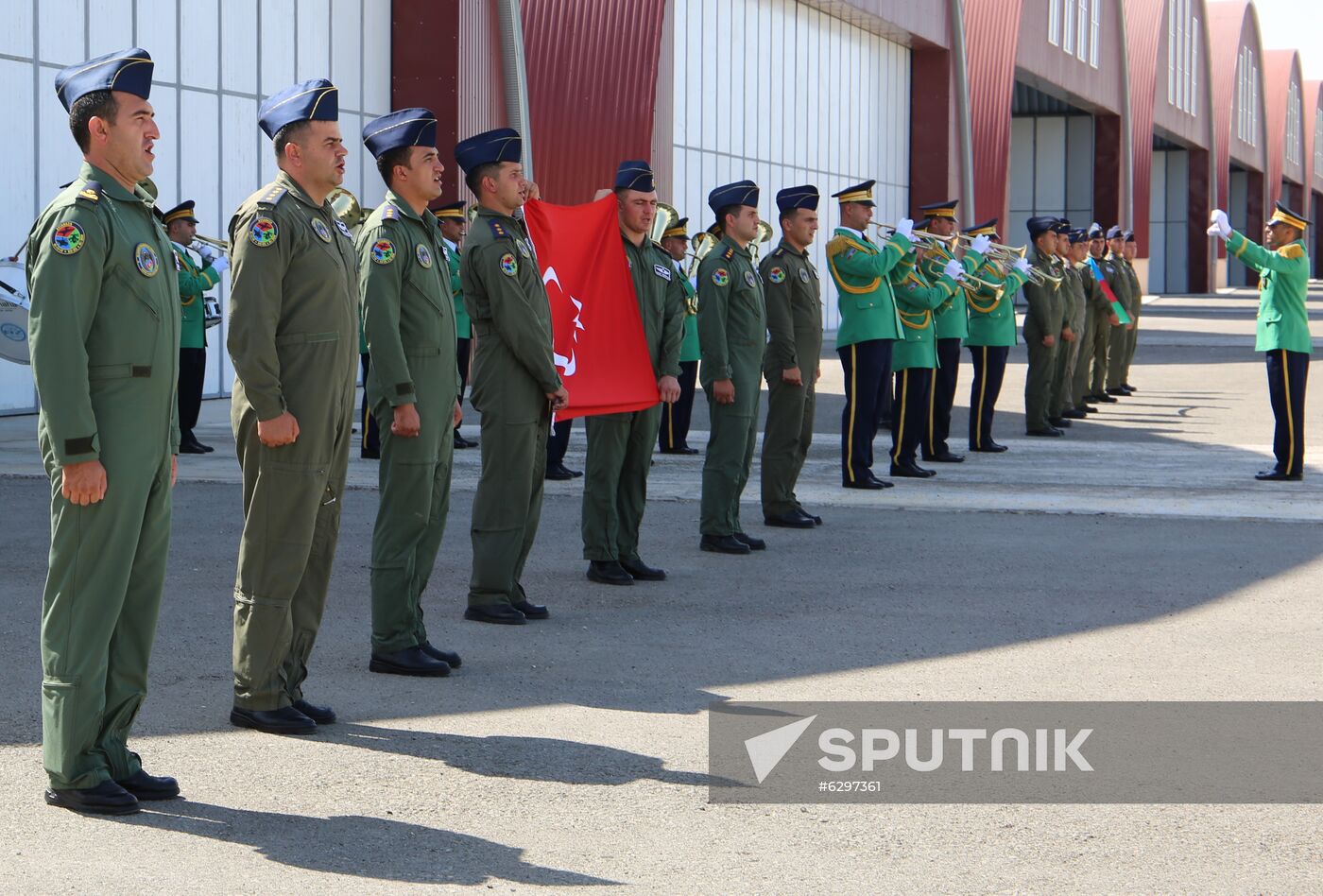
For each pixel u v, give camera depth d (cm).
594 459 796
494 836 440
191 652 648
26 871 406
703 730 546
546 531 958
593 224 765
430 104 2058
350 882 403
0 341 1306
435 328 618
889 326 1120
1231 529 970
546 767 504
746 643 676
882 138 3606
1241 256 1155
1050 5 4338
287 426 511
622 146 2277
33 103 1530
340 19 1970
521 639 682
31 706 563
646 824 451
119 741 469
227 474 1177
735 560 869
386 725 551
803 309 955
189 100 1733
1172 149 6316
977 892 400
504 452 704
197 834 438
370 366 611
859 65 3459
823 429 1608
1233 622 717
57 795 457
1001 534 952
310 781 488
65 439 430
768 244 3069
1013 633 694
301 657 555
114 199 446
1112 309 1739
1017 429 1591
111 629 451
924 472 1203
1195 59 6059
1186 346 2920
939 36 3675
